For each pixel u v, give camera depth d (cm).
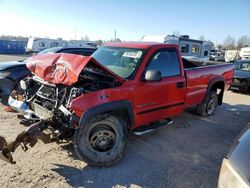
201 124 590
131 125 405
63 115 354
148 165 383
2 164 359
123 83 387
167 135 510
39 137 338
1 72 624
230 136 523
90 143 360
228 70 675
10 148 315
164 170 371
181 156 419
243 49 2697
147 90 415
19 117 451
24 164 362
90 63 361
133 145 452
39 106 397
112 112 376
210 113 656
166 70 462
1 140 311
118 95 373
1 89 625
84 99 342
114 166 374
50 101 386
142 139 482
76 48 855
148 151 431
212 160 410
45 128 343
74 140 350
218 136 519
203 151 443
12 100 455
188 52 2050
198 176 359
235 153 196
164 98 454
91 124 354
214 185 338
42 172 344
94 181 333
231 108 775
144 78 409
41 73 388
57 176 338
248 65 1167
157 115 451
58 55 391
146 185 331
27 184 316
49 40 3161
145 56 423
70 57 369
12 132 471
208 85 598
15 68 635
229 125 595
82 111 336
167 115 477
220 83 655
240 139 210
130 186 327
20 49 3750
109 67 444
